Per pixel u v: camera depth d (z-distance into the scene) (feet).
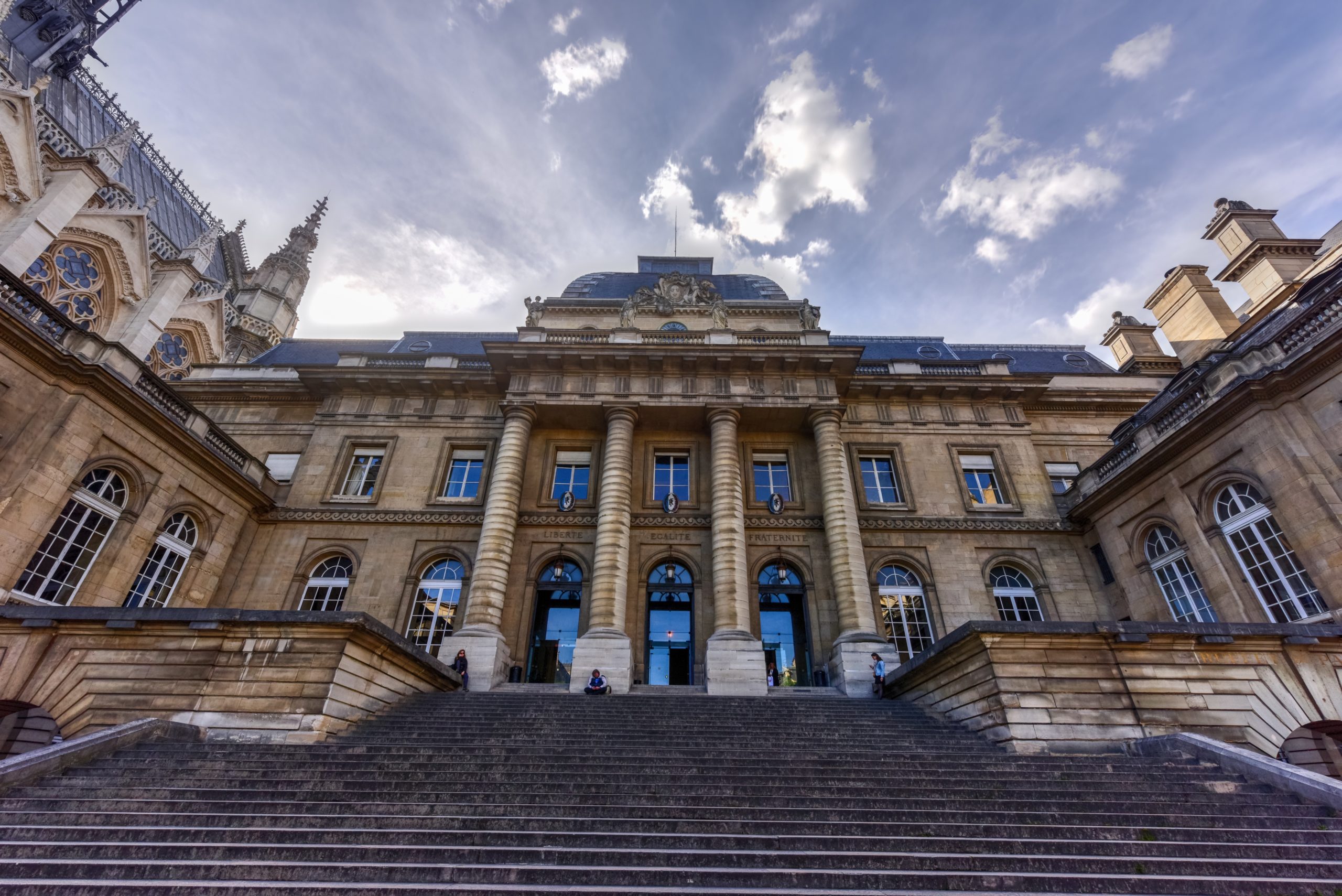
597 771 30.71
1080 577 72.64
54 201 75.46
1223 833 23.44
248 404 89.61
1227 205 92.58
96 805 25.29
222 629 40.75
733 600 64.85
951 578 72.54
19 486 48.78
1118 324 104.17
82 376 53.47
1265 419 51.26
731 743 37.32
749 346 78.69
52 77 125.39
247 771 29.73
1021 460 81.61
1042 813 25.45
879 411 85.81
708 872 19.92
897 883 19.80
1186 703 38.40
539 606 73.61
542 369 80.02
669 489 79.05
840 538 69.05
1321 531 46.65
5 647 41.22
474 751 34.06
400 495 78.59
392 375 85.05
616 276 111.86
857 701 50.80
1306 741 41.88
